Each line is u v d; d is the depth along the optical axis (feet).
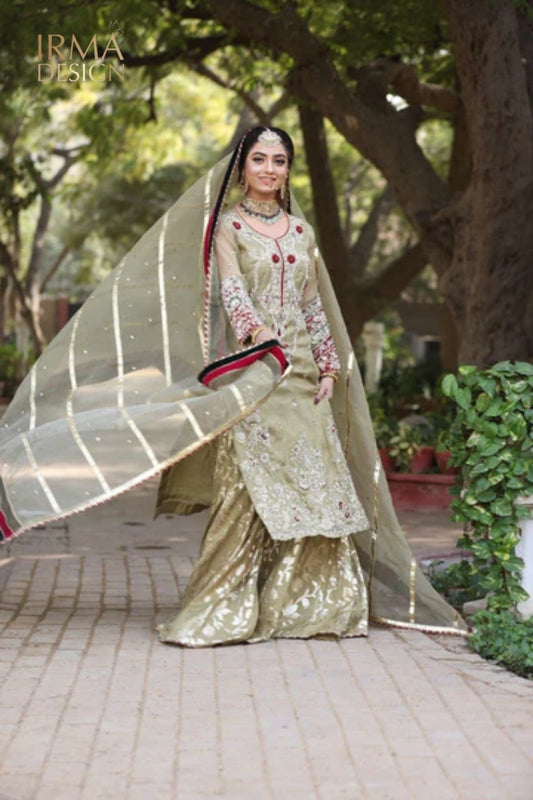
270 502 19.38
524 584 20.47
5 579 25.35
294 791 12.94
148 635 20.06
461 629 20.36
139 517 36.24
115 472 18.75
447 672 17.85
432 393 59.26
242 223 19.99
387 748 14.37
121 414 19.11
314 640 19.71
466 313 36.42
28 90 62.80
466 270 36.29
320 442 20.04
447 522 34.99
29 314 85.87
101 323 20.26
